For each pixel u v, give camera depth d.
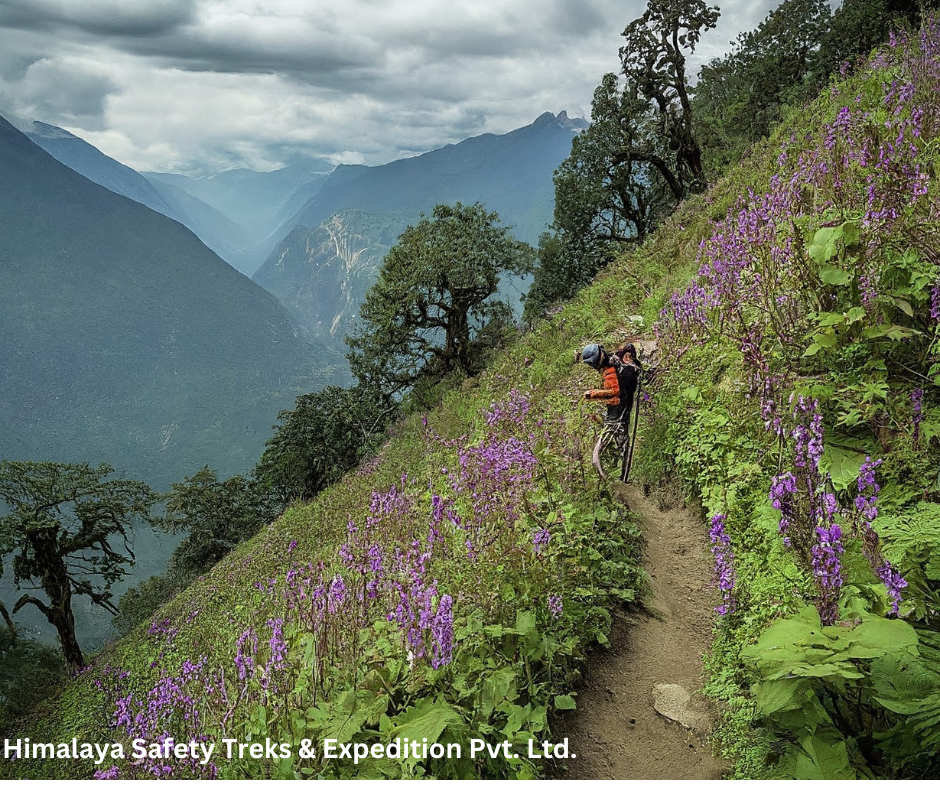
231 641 10.02
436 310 45.44
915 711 2.69
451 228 44.47
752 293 6.91
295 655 4.80
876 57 14.21
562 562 5.40
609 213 50.06
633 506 7.12
